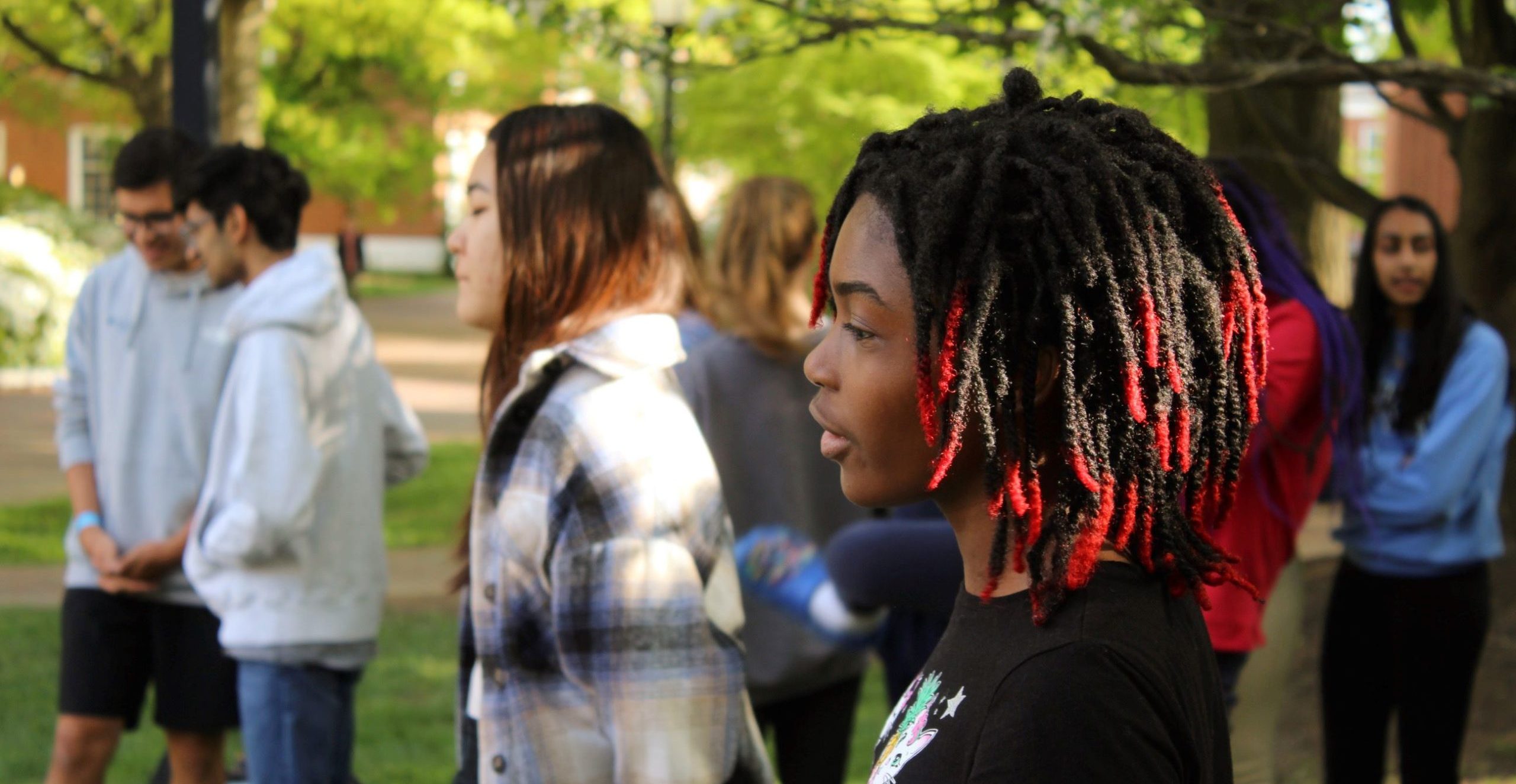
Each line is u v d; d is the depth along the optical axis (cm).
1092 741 96
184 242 340
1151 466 107
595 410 198
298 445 296
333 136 2028
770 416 308
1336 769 365
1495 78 342
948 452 104
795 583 238
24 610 643
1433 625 345
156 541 334
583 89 1531
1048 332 105
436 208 2681
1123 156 110
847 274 112
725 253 316
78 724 339
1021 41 344
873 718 504
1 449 1112
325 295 306
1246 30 375
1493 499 350
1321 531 772
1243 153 556
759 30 426
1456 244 588
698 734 193
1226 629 251
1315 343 252
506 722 198
